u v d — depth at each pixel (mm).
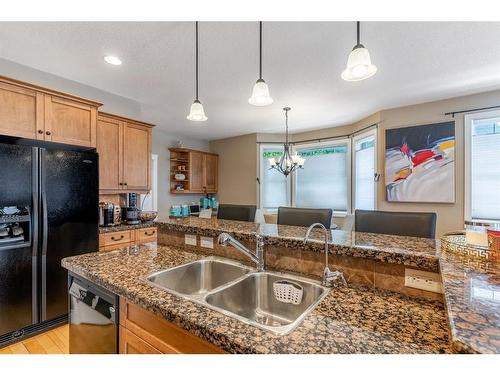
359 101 3322
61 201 2154
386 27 1802
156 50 2115
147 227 2990
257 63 2324
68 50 2109
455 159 3158
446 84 2797
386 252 969
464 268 818
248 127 4734
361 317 769
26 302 1960
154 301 874
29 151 1976
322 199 4859
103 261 1355
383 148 3658
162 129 4879
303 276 1151
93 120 2512
